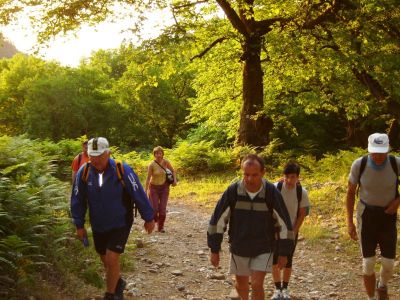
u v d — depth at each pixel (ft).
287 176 18.86
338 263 25.95
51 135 159.84
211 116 92.99
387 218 17.63
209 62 79.51
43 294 16.76
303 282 22.90
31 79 170.40
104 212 16.87
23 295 16.25
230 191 15.14
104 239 17.48
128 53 65.51
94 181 16.89
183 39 62.54
